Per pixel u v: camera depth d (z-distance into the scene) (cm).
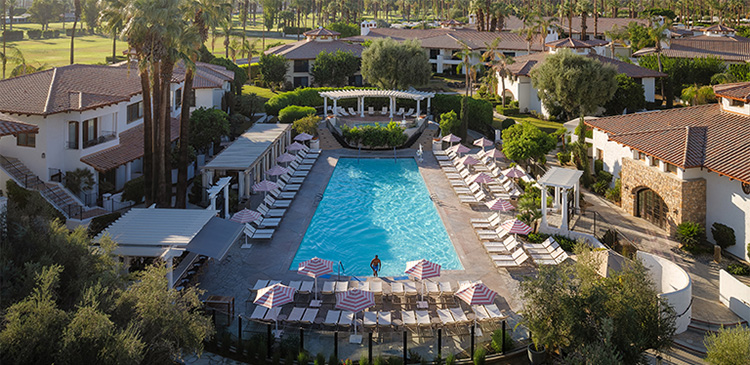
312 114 6581
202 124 5044
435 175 5184
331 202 4478
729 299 2770
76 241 2147
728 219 3416
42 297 1669
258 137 5116
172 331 1878
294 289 2612
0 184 3606
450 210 4234
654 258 2936
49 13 17500
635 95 7419
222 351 2412
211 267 3192
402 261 3378
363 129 6088
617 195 4372
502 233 3581
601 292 2100
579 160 4944
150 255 2689
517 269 3206
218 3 3897
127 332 1675
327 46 9862
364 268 3275
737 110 3966
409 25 17100
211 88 5962
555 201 4128
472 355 2353
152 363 1806
